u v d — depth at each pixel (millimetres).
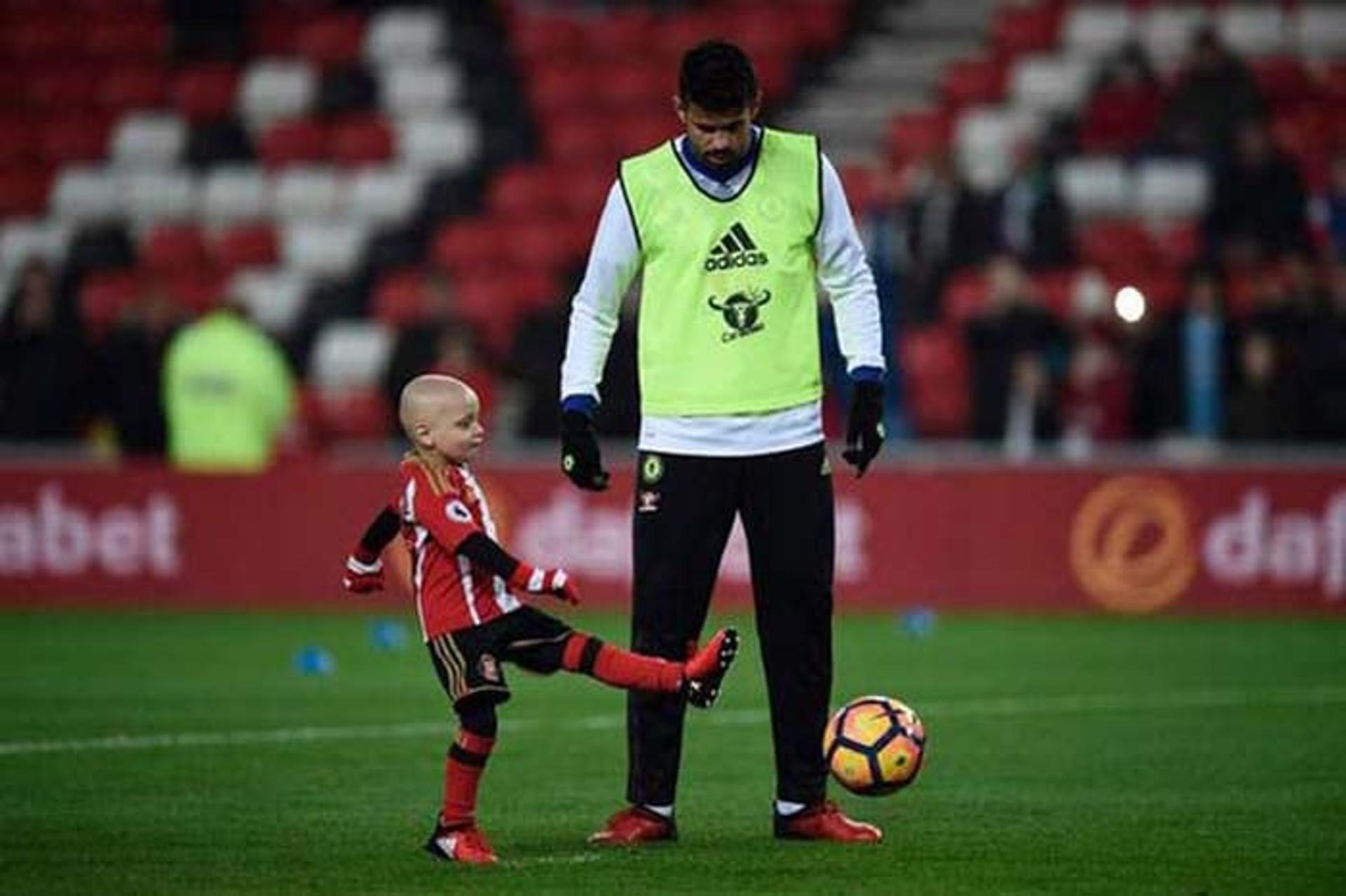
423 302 87562
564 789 40906
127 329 83562
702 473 34594
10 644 65188
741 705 52625
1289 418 74500
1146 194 88938
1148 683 55906
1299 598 70500
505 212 96312
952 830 36250
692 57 33719
